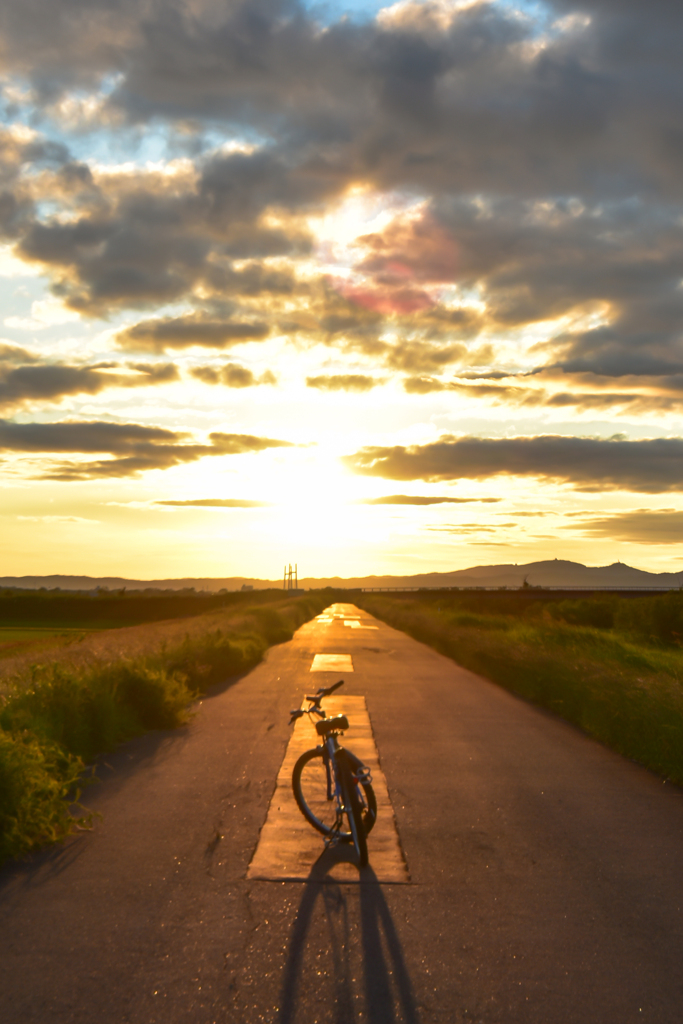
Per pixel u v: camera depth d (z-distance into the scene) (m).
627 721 9.59
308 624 46.53
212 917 4.59
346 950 4.17
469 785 7.90
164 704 10.96
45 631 50.12
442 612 44.94
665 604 29.77
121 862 5.52
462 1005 3.63
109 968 3.94
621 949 4.23
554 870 5.46
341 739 10.27
